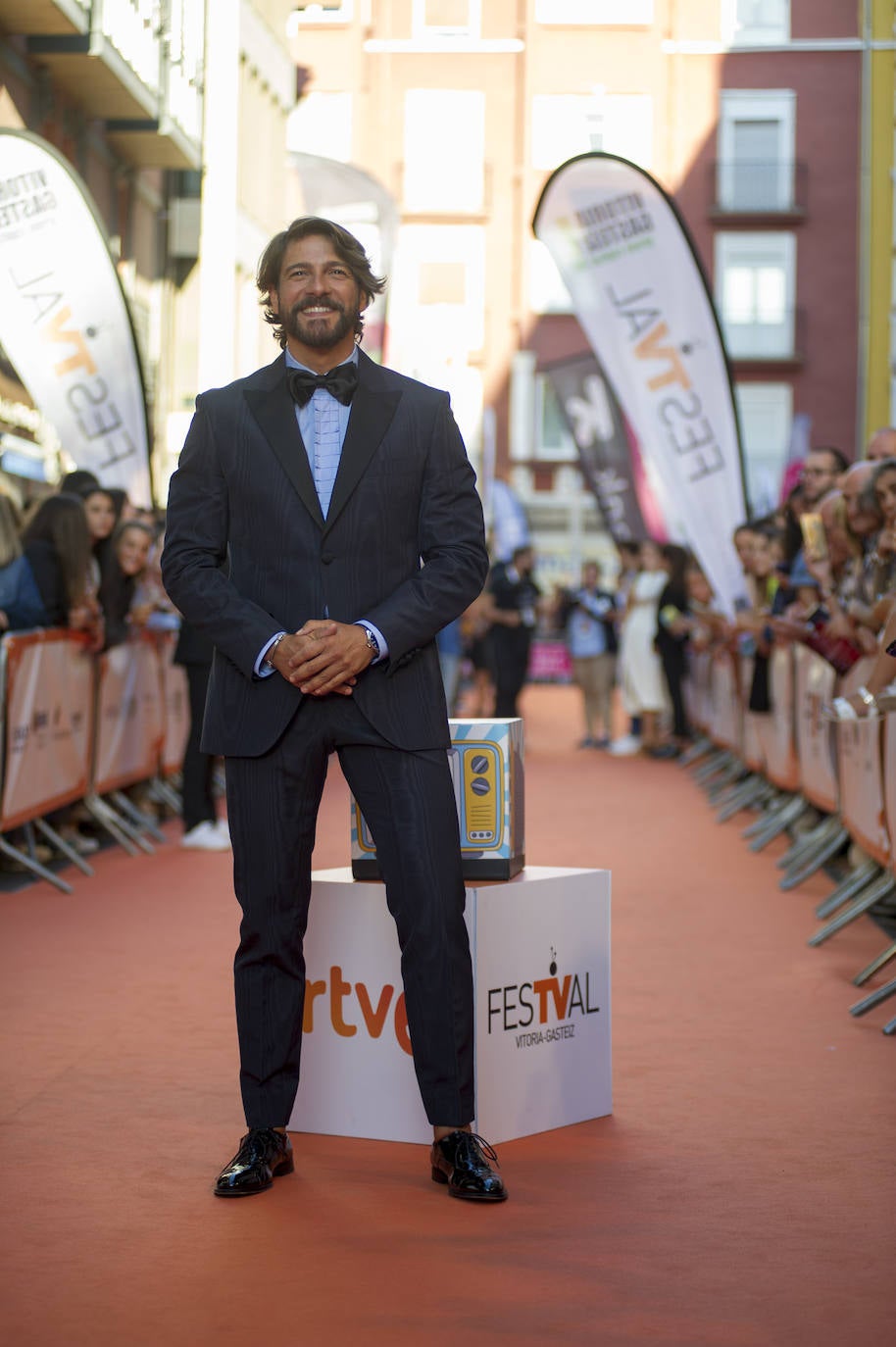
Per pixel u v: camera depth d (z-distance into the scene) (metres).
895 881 6.70
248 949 3.87
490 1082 4.12
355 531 3.79
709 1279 3.27
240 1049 3.90
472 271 38.22
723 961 6.52
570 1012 4.33
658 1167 3.97
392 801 3.80
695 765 15.97
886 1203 3.71
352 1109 4.22
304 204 30.23
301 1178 3.88
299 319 3.83
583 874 4.37
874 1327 3.04
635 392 12.06
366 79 37.50
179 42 19.83
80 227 11.70
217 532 3.88
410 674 3.81
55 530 8.59
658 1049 5.13
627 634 16.88
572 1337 2.99
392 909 3.84
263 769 3.81
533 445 38.88
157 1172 3.92
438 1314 3.09
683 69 37.31
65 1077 4.73
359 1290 3.20
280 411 3.85
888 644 5.50
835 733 8.05
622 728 22.03
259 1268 3.31
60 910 7.57
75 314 11.74
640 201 11.97
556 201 12.03
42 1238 3.47
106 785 9.70
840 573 7.94
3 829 7.75
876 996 5.57
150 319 22.53
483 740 4.22
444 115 37.59
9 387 15.98
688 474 12.06
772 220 37.28
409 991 3.83
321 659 3.66
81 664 8.95
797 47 36.94
